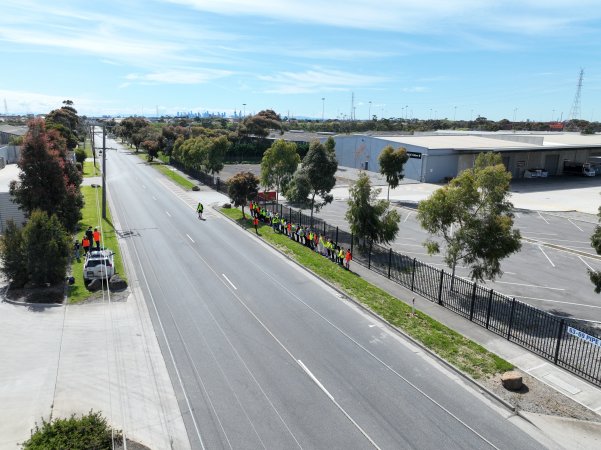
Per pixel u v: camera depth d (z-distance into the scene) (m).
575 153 86.50
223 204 47.31
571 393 14.48
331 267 26.80
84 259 26.59
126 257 28.11
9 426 12.19
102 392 13.88
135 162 89.44
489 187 21.64
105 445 9.73
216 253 29.62
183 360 15.95
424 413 13.35
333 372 15.44
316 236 31.44
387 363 16.16
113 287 22.41
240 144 103.88
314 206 40.03
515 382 14.51
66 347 16.59
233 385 14.45
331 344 17.47
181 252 29.59
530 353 16.98
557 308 22.12
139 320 19.14
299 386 14.52
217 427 12.41
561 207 50.62
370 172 75.62
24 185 27.06
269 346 17.16
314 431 12.38
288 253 29.86
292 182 37.56
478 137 86.75
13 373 14.76
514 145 75.62
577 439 12.41
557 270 28.56
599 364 16.16
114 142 146.00
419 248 32.66
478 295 22.92
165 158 96.81
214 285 23.62
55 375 14.73
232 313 20.14
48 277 22.06
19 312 19.30
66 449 9.27
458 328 19.03
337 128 168.75
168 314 19.84
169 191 55.78
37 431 9.76
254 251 30.44
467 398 14.20
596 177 79.31
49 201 27.00
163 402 13.48
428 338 17.91
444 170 68.25
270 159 42.91
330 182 36.47
